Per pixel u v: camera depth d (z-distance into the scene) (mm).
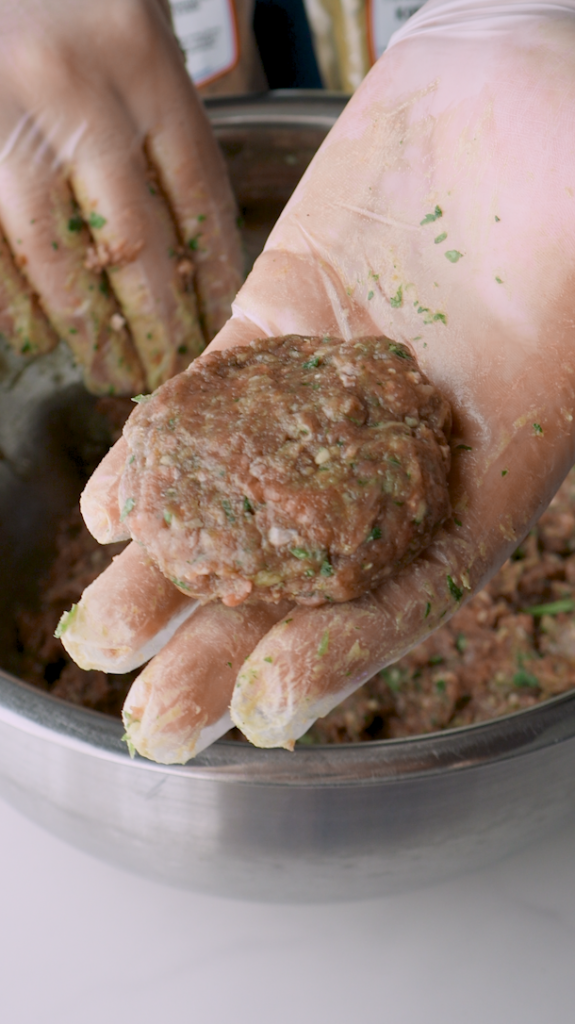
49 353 563
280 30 811
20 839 465
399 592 377
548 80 437
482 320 423
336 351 398
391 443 377
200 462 375
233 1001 426
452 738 378
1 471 572
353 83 761
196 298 582
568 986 426
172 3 667
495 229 435
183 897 451
